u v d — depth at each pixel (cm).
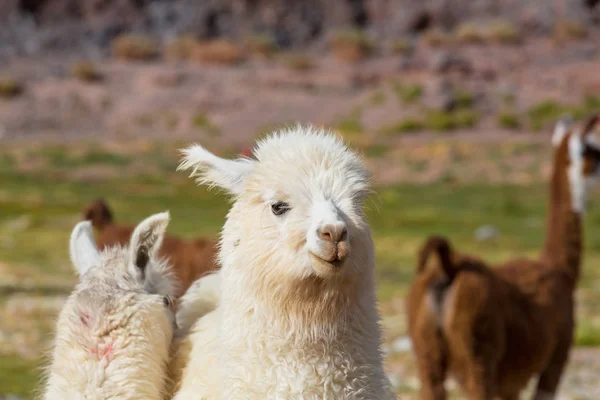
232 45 9219
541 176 6175
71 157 6644
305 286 649
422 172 6331
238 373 674
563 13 9619
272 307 661
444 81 7988
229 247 698
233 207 711
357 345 675
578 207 1617
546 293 1512
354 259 651
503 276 1502
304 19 10131
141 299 755
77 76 8494
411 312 1471
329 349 665
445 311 1420
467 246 3953
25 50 9500
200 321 766
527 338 1459
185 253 1468
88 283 771
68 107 7994
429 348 1438
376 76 8344
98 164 6494
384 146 6919
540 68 8450
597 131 3381
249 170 705
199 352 736
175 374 758
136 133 7625
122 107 8025
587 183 1617
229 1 10156
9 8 10062
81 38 9756
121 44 9119
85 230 849
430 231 4381
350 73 8388
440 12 9862
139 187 5778
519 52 8831
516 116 7544
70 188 5612
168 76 8381
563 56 8725
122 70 8738
